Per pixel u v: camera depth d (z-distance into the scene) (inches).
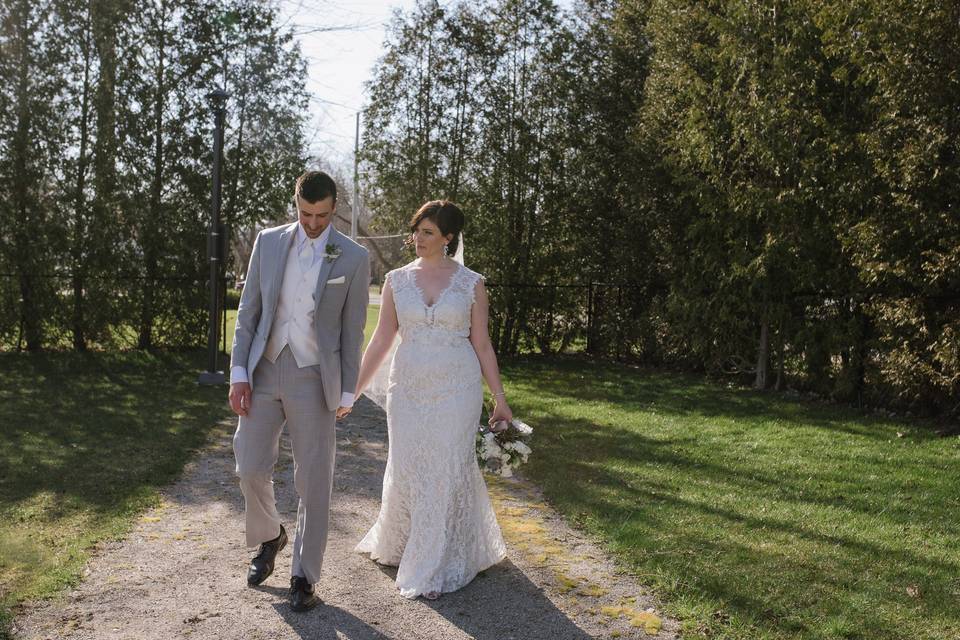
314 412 132.0
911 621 131.3
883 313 335.6
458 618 130.1
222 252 391.9
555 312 576.4
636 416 333.7
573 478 224.1
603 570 153.1
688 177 444.8
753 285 411.2
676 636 124.7
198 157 518.6
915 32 302.8
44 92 481.7
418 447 144.2
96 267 498.9
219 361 475.5
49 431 260.7
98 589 135.6
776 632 125.6
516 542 168.9
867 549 167.2
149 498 189.8
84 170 494.6
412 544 142.9
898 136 317.4
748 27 396.2
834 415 344.5
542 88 559.2
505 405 153.3
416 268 151.2
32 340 490.6
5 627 118.9
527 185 563.8
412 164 560.7
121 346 517.7
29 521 169.8
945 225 301.3
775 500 205.2
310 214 127.0
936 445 281.3
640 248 537.6
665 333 507.2
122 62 496.4
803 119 374.0
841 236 342.6
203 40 512.7
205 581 141.6
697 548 164.4
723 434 297.1
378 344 152.3
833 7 330.6
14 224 481.7
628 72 549.0
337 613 130.3
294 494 200.8
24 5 467.2
